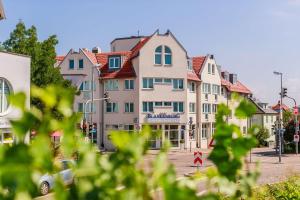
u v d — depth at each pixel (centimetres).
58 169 157
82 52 5872
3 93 2723
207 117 6241
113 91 5706
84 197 157
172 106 5678
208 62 6375
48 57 4228
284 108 9044
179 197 147
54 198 150
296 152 5144
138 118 5553
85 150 164
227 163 204
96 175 162
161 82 5634
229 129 204
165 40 5644
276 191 1092
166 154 165
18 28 4219
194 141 6006
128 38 6412
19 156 134
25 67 2848
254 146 203
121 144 176
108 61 5797
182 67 5700
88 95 5825
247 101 207
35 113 148
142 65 5581
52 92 158
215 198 172
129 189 163
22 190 133
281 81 5081
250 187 203
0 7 2670
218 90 6594
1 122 2216
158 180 159
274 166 3703
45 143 144
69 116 160
